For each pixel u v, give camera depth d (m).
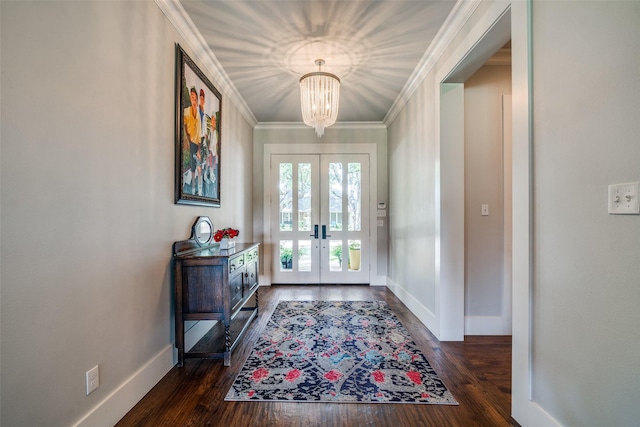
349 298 4.10
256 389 1.90
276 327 2.98
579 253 1.24
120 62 1.63
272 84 3.40
